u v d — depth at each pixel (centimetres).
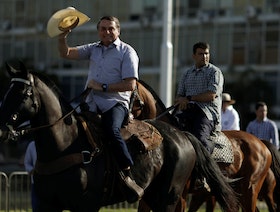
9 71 945
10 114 923
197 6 4638
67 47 1030
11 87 937
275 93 4450
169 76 1891
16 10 4947
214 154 1209
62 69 4794
